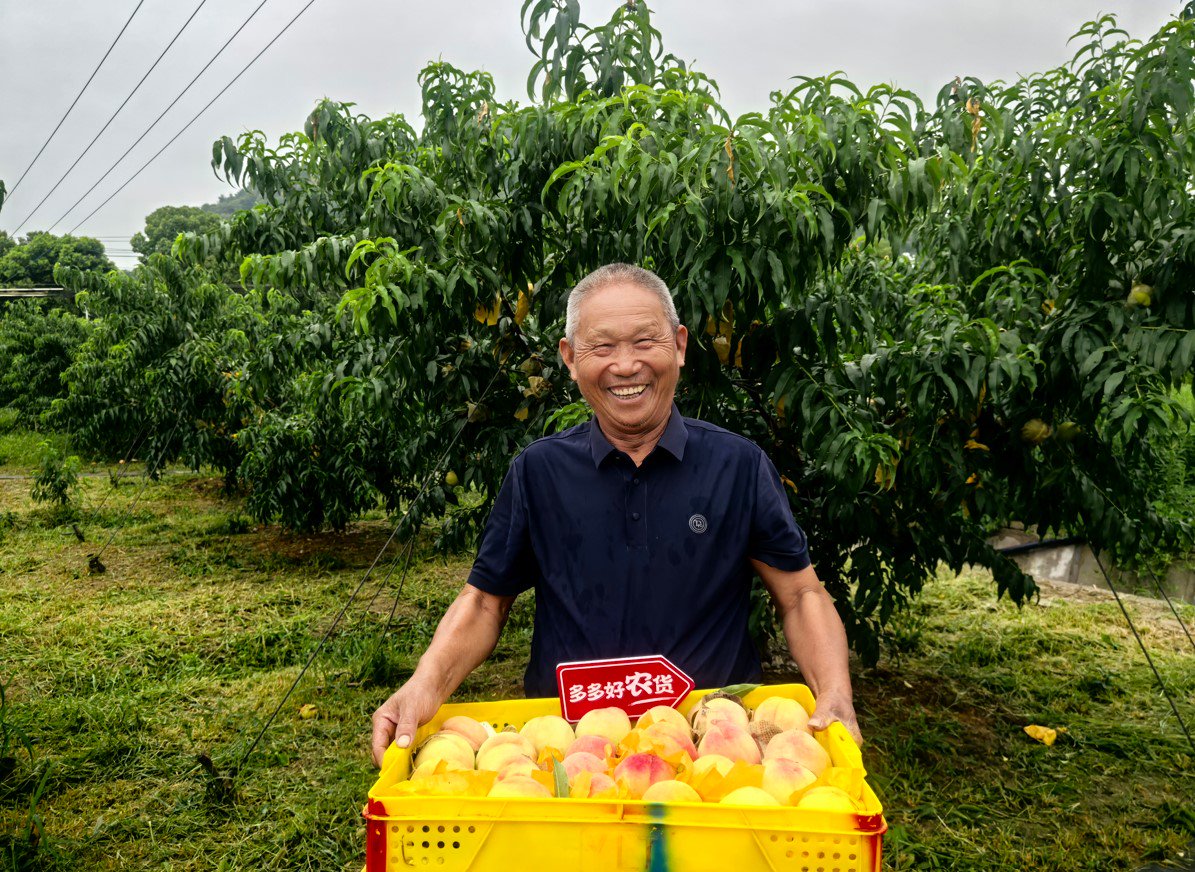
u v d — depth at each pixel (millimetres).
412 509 4422
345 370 4551
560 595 1800
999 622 5953
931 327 3367
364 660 5035
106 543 8438
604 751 1400
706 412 3256
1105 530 3469
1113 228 3234
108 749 3906
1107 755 3990
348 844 3227
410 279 3238
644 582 1745
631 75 3393
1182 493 7301
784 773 1245
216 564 7684
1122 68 3379
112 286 9945
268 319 10281
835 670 1607
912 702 4598
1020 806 3535
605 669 1601
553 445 1838
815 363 3312
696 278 2705
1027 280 3676
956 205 3674
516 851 1118
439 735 1440
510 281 3492
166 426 9508
